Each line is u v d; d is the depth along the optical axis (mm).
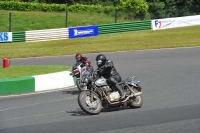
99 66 15164
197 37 45656
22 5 65000
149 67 27844
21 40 45688
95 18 59969
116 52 37312
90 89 14750
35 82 20578
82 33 48031
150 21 51812
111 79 15016
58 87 21359
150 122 13422
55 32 46875
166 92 19234
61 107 16297
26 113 15312
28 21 58000
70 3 74062
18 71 25188
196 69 26422
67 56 36094
